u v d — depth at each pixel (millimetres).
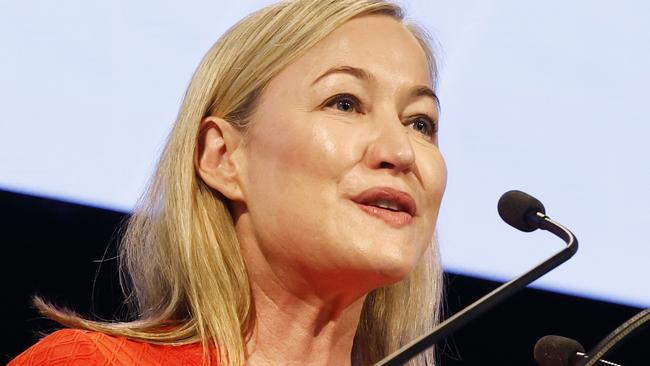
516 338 10828
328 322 5914
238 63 6066
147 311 6250
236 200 5977
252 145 5914
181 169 6082
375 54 5926
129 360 5641
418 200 5742
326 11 5996
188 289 5984
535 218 5629
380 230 5547
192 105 6148
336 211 5574
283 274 5812
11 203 9383
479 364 11062
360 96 5836
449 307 9555
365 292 5801
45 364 5562
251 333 5895
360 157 5629
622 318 9828
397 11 6250
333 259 5582
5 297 9930
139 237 6406
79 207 9359
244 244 5957
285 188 5688
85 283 10039
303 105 5785
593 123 9688
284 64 5918
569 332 10234
